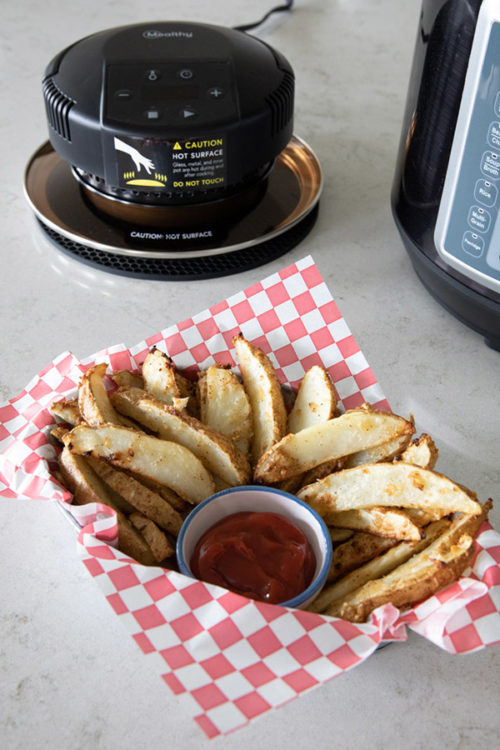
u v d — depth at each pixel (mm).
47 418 588
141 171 749
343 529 564
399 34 1177
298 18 1197
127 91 746
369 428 567
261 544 540
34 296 790
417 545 536
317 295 654
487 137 624
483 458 672
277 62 806
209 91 749
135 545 537
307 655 486
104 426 551
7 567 591
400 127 994
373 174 929
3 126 982
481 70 607
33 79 1061
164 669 480
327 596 530
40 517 620
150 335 754
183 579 508
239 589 527
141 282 803
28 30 1150
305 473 584
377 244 852
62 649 552
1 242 844
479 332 749
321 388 598
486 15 590
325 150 955
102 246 789
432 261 715
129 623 495
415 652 556
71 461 546
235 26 1160
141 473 552
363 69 1097
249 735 519
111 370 642
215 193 782
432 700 536
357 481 548
